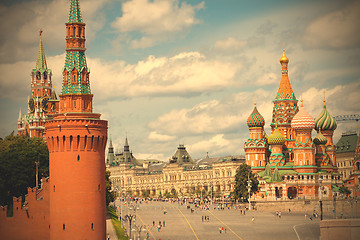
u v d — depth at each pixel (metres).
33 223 140.75
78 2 140.38
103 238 134.62
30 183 178.88
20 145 190.50
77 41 138.00
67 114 133.88
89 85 138.12
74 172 131.88
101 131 134.50
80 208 131.75
